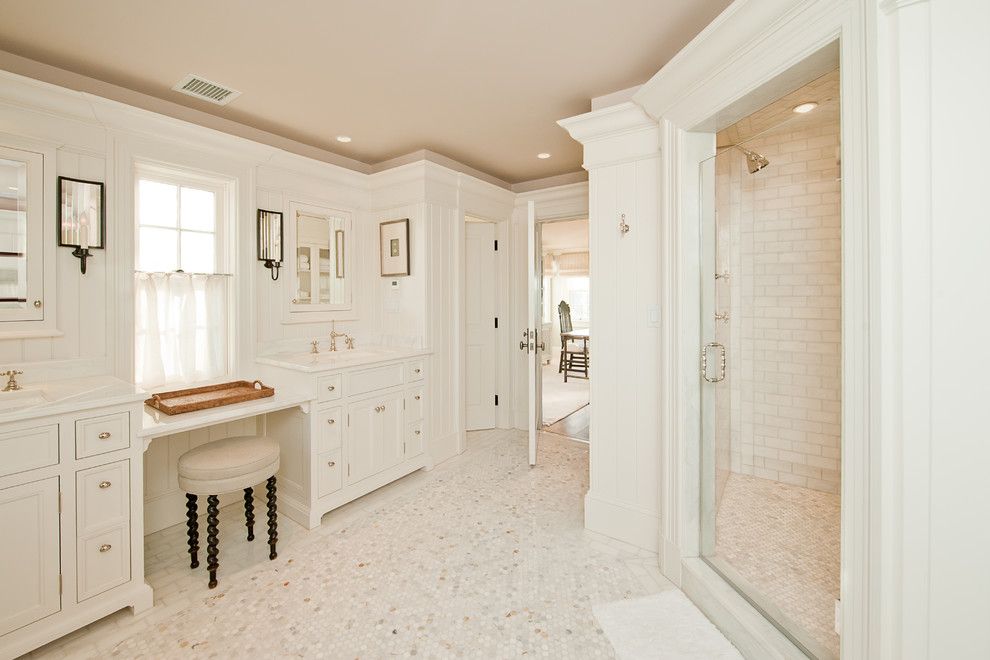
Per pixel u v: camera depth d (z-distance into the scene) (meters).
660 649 1.62
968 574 1.02
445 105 2.65
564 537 2.42
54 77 2.16
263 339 2.97
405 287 3.48
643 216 2.28
